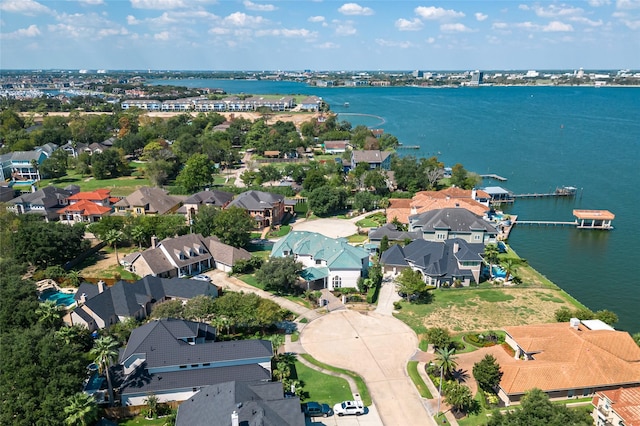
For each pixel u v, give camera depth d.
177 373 65.12
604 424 59.16
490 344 78.62
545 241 136.38
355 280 100.12
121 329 80.19
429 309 92.62
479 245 110.44
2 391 54.84
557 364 66.38
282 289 99.69
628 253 127.06
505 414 55.62
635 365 66.81
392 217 140.62
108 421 59.56
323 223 148.38
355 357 76.19
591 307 98.19
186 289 92.50
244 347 68.50
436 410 63.44
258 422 50.84
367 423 61.00
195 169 185.38
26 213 138.50
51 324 72.62
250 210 141.75
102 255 120.69
